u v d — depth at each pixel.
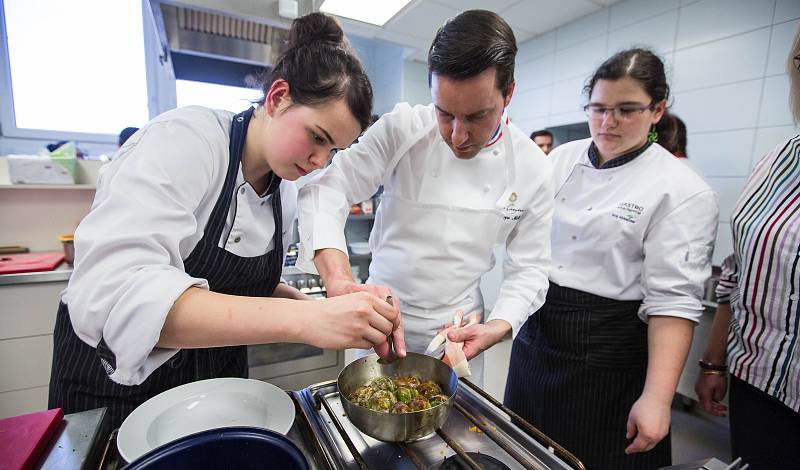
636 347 1.10
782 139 2.09
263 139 0.69
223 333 0.48
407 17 2.81
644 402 0.90
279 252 0.90
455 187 1.01
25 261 1.80
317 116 0.61
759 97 2.16
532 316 1.25
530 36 3.40
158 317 0.45
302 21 0.69
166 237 0.51
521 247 1.09
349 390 0.69
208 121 0.67
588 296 1.12
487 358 2.59
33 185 1.89
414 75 3.96
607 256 1.09
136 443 0.53
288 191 0.95
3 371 1.70
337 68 0.61
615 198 1.10
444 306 1.08
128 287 0.46
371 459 0.54
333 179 0.96
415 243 1.04
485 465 0.51
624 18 2.75
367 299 0.59
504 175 1.02
